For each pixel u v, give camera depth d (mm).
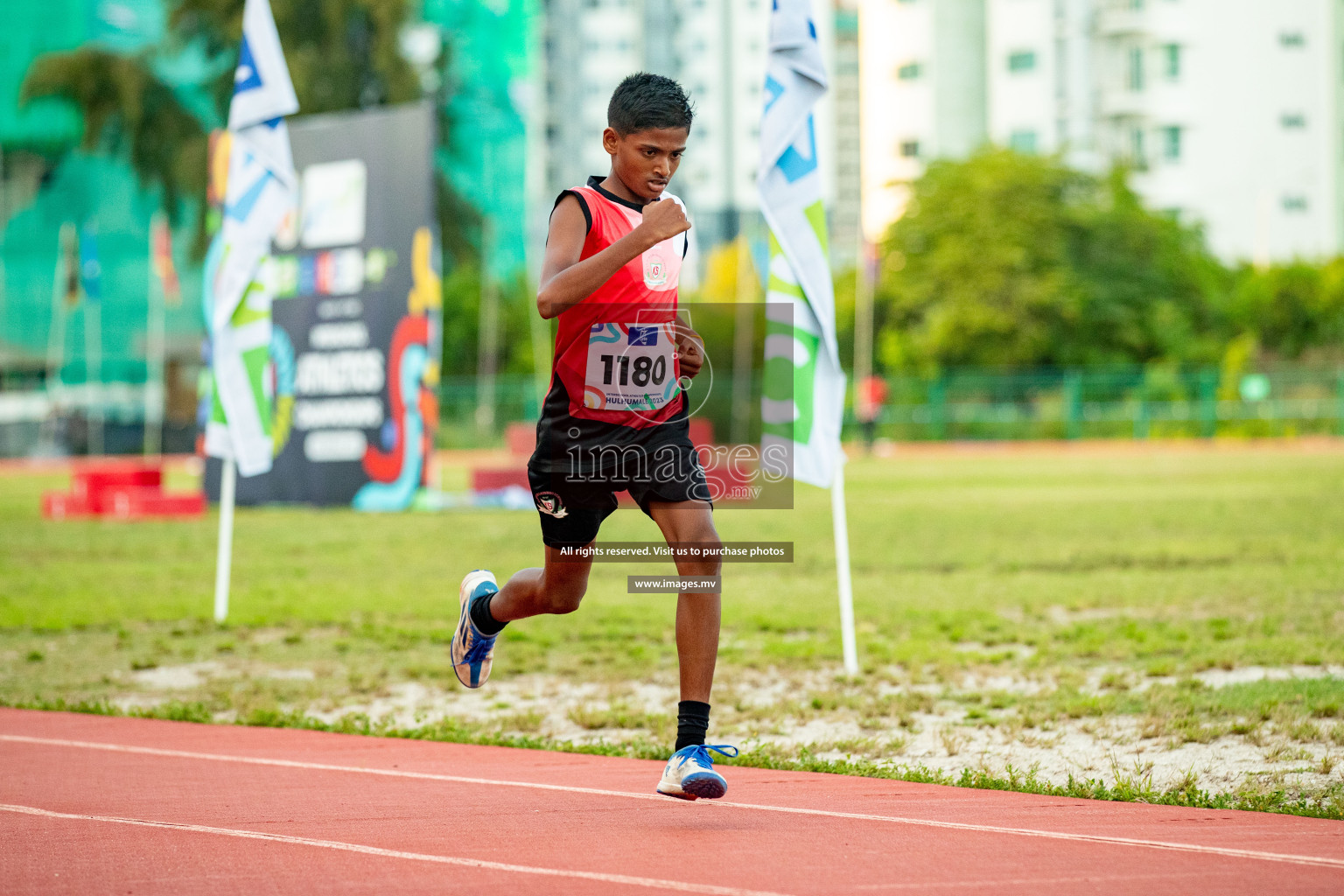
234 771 6664
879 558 17688
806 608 13062
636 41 124188
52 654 11031
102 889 4414
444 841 5031
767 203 10148
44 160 68188
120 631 12039
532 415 62250
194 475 48031
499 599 6027
